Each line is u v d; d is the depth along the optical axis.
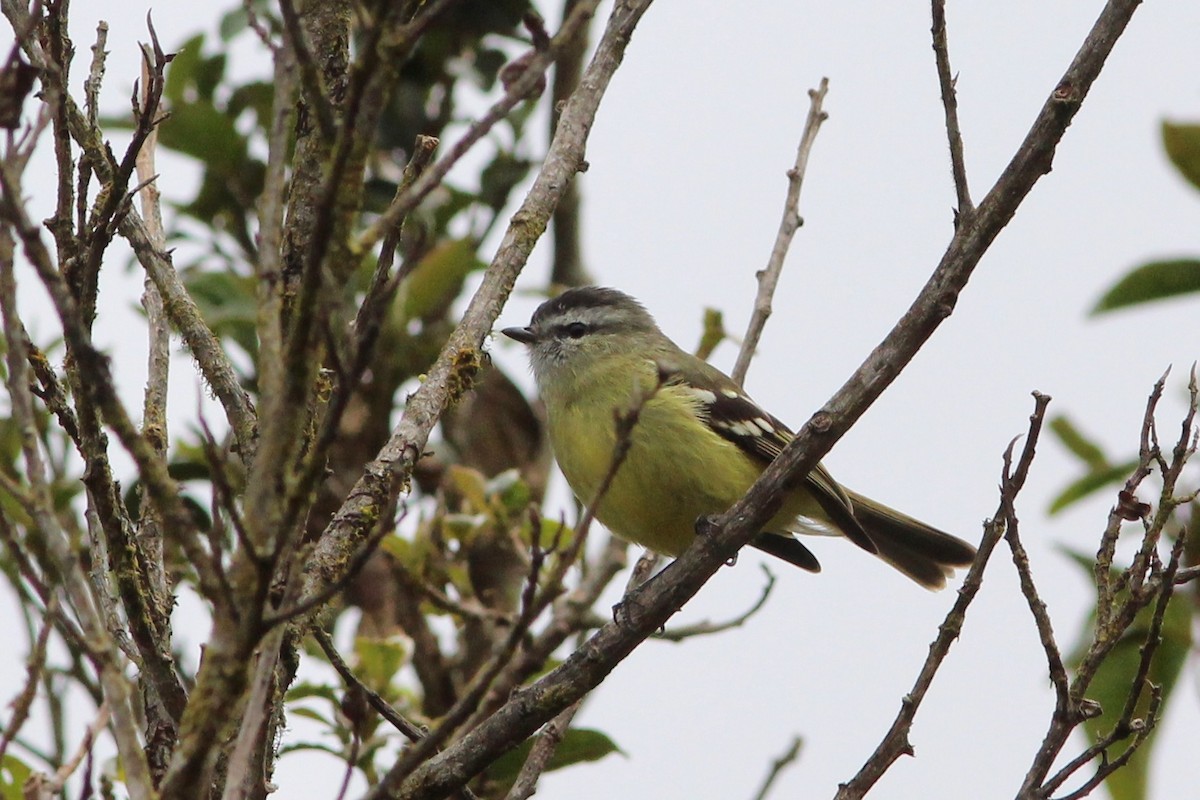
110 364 6.38
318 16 8.29
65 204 7.14
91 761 6.41
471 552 13.26
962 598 7.67
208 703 5.25
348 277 5.38
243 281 13.70
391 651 11.46
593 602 11.60
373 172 14.84
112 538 6.80
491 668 5.53
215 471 5.29
